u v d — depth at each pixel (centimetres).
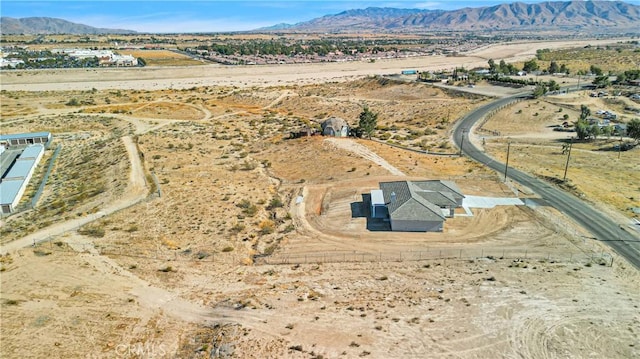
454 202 5656
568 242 4978
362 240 5138
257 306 3791
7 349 3294
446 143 9194
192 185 6775
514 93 13512
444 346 3234
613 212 5719
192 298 3975
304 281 4266
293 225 5559
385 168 7381
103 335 3456
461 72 18175
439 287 4075
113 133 10838
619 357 3131
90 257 4706
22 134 10038
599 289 4012
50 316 3697
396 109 12788
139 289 4119
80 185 7225
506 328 3441
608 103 11988
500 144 9188
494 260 4606
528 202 6056
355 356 3125
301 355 3134
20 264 4569
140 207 5978
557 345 3250
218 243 5038
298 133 9694
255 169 7688
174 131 10488
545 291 3969
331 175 7212
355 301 3859
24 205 6569
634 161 7931
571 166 7694
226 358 3120
